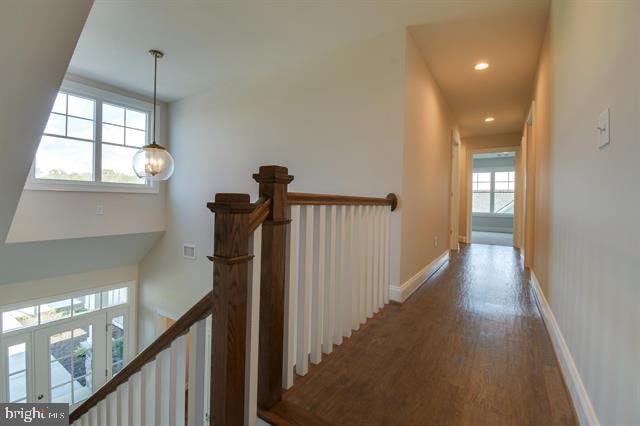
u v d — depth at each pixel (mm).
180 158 4785
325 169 3244
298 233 1530
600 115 1218
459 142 6094
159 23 2799
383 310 2533
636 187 897
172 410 1260
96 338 4766
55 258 4090
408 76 2830
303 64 3410
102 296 4883
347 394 1437
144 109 4676
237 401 1093
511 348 1906
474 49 3076
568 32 1802
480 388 1506
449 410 1350
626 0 978
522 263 4508
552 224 2230
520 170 6215
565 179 1839
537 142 3223
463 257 5012
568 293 1681
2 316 3865
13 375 3936
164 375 1306
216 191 4320
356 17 2635
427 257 3645
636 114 901
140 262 5320
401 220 2783
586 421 1232
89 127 4168
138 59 3502
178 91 4469
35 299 4102
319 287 1651
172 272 4922
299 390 1453
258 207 1156
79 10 1571
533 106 3570
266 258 1268
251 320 1181
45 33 1536
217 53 3322
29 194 3621
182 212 4773
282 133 3596
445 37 2887
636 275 892
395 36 2807
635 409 887
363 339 1992
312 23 2750
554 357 1806
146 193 4750
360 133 3008
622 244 992
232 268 1042
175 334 1232
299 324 1555
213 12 2621
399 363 1708
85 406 1907
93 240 4266
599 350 1175
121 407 1607
